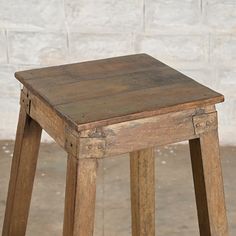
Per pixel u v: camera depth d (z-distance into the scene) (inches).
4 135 119.8
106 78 74.7
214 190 74.8
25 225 84.8
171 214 100.6
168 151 116.5
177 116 69.6
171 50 113.3
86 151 66.4
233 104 116.1
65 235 69.7
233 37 111.8
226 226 76.7
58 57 114.7
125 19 111.4
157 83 73.3
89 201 67.9
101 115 66.2
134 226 85.6
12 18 112.0
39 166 112.0
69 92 71.3
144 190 82.7
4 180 108.5
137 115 66.8
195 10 110.2
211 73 114.4
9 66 115.3
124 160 113.6
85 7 110.8
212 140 72.6
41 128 79.9
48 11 111.3
